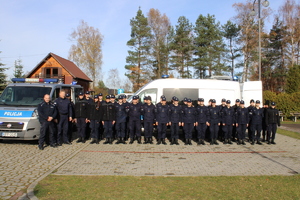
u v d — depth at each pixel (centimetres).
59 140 959
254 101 1170
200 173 629
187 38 3881
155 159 773
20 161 711
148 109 1026
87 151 871
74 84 1323
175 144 1032
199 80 1198
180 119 1020
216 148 963
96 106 1010
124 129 1022
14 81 1141
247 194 477
